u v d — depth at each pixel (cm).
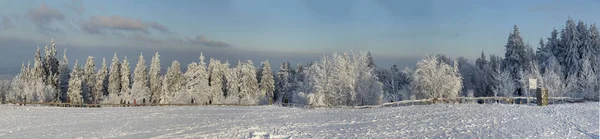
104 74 7506
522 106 2973
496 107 2905
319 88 4494
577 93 4531
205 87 6588
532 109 2706
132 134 1912
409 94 5144
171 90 6788
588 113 2366
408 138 1659
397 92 5716
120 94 7206
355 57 4819
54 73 6938
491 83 5941
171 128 2114
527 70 5159
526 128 1831
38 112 3055
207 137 1811
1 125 2289
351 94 4559
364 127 2022
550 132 1703
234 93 6819
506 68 5494
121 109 3391
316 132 1895
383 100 4959
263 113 2958
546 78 4703
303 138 1730
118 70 7375
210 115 2823
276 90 7794
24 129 2127
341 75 4606
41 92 5959
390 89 6103
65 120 2527
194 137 1812
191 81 6688
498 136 1636
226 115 2820
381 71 6762
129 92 7081
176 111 3186
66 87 7200
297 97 5569
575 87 4644
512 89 4962
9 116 2755
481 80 6125
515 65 5412
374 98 4738
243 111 3175
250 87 6719
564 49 5303
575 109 2612
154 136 1848
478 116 2334
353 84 4622
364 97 4709
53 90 6206
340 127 2055
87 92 7088
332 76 4631
